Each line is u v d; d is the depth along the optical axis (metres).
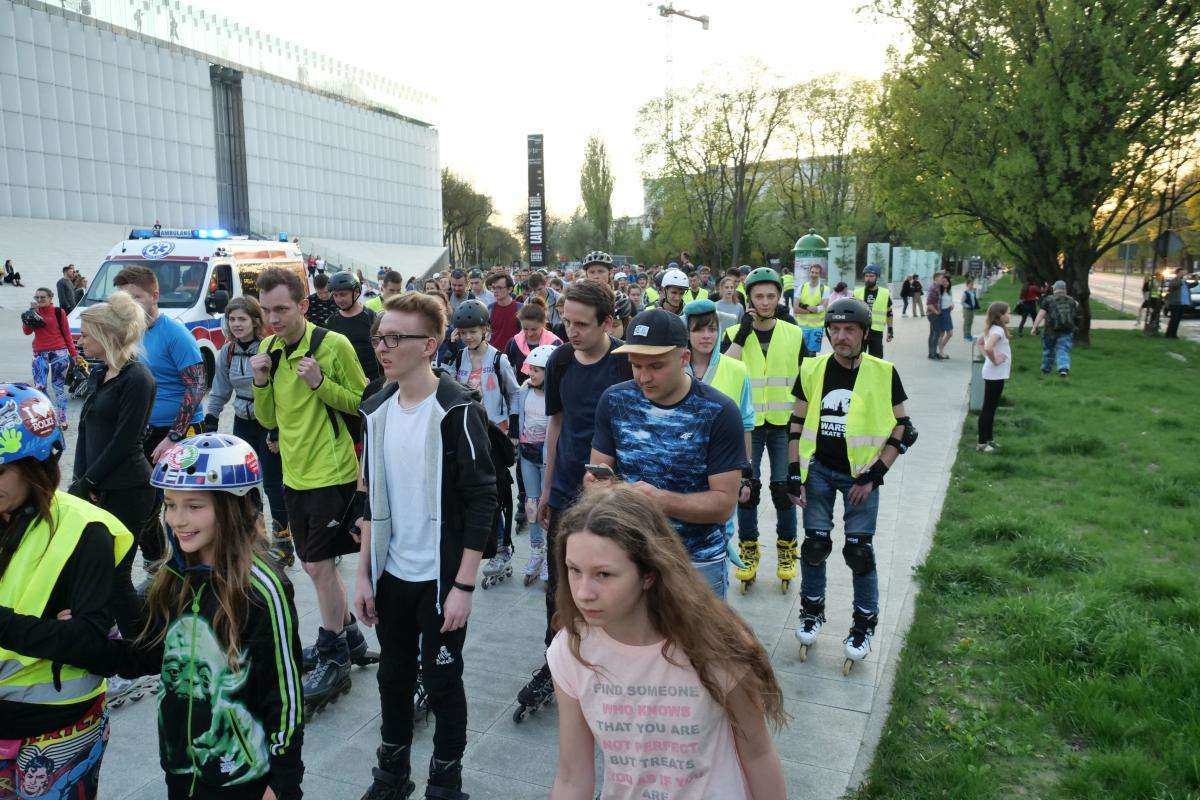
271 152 59.94
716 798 1.92
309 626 5.18
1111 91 17.77
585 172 74.62
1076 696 4.07
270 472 6.31
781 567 5.75
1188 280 35.06
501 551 6.00
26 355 18.64
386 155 72.56
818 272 11.45
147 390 4.38
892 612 5.31
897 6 20.34
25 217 43.72
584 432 4.04
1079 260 21.17
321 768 3.72
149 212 50.25
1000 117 19.23
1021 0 18.75
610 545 1.81
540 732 4.02
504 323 8.78
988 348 9.75
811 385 4.66
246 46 58.53
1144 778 3.41
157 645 2.37
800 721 4.05
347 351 4.39
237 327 6.00
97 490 4.34
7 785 2.33
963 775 3.47
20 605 2.22
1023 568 6.00
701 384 3.32
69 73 45.62
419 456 3.28
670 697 1.90
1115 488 8.16
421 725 4.08
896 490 8.19
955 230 23.59
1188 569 6.02
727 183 48.53
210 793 2.29
